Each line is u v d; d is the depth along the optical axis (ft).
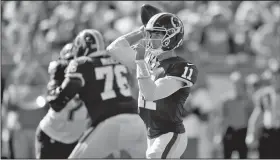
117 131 53.57
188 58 94.63
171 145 44.34
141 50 41.88
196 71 44.62
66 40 101.35
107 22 100.01
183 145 45.34
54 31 102.06
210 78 97.76
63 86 54.29
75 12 108.58
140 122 54.39
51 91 55.52
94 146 53.36
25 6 115.44
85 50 56.85
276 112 78.07
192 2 110.73
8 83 93.66
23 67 88.02
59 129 60.59
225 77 97.81
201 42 100.99
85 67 54.85
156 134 44.91
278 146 78.23
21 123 83.76
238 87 85.66
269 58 99.14
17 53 99.96
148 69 42.04
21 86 86.12
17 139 83.25
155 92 42.09
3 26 113.80
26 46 100.32
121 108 54.44
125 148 54.49
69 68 54.90
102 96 54.80
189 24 102.99
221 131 85.20
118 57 48.34
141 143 54.34
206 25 101.40
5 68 96.84
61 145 60.85
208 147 85.25
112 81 55.72
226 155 84.69
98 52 56.80
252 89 85.76
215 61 98.99
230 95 88.69
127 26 105.60
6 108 85.92
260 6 110.73
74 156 53.47
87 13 106.32
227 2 113.09
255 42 102.06
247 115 84.58
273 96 78.23
